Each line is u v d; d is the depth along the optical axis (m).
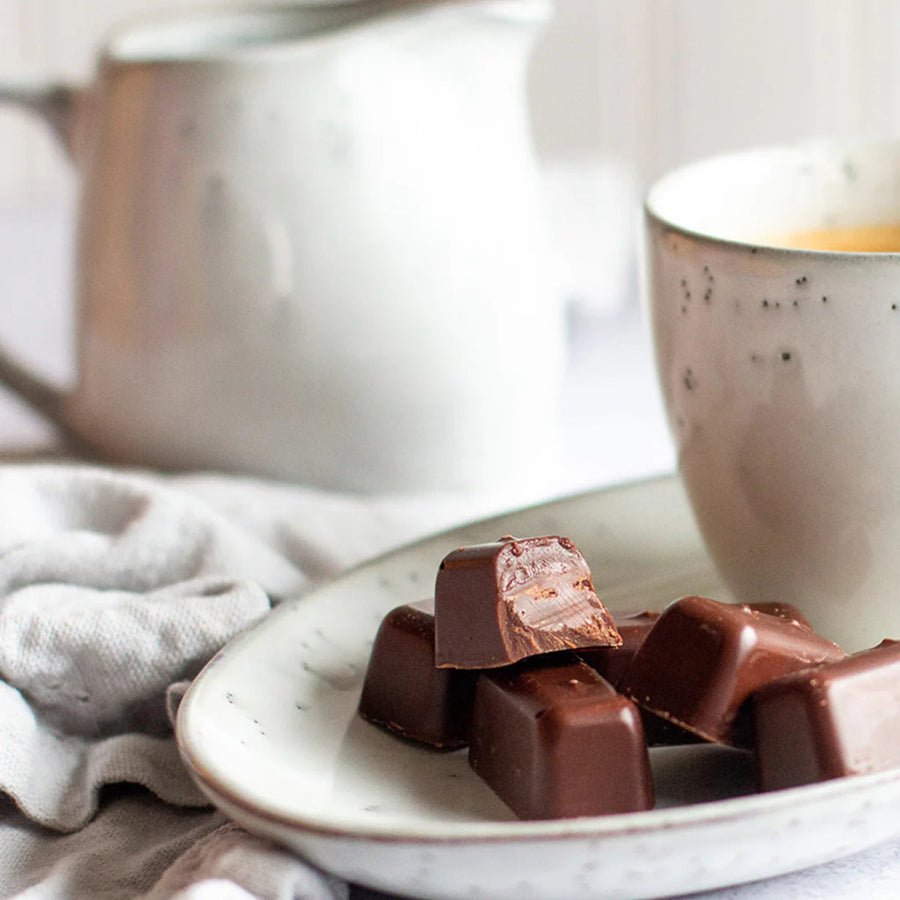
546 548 0.47
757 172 0.54
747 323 0.48
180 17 0.64
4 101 0.62
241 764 0.45
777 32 1.16
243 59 0.58
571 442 0.65
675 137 1.21
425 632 0.47
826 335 0.47
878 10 1.15
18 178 1.19
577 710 0.45
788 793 0.42
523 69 0.61
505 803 0.46
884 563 0.49
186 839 0.47
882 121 1.18
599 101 1.19
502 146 0.60
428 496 0.61
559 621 0.47
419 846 0.42
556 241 0.82
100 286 0.60
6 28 1.14
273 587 0.54
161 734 0.51
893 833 0.44
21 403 0.63
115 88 0.59
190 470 0.61
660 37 1.17
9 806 0.49
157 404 0.60
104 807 0.49
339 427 0.60
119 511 0.56
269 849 0.44
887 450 0.48
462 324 0.59
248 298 0.58
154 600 0.52
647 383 0.69
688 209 0.53
